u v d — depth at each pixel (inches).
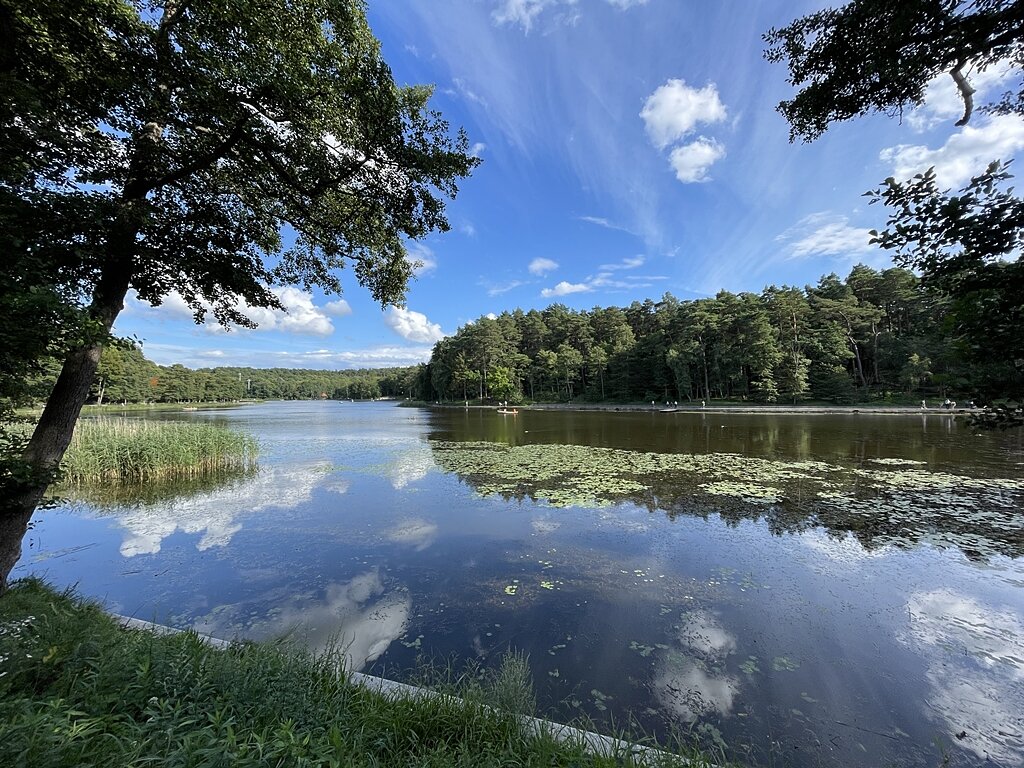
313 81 156.0
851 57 98.3
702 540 265.7
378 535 284.8
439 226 230.8
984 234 72.2
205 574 227.3
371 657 155.4
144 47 134.3
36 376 144.9
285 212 227.3
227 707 87.1
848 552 243.4
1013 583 205.3
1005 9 72.8
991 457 511.2
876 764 108.7
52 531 297.3
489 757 86.7
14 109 108.8
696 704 130.7
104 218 134.2
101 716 74.6
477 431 997.2
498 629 172.7
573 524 299.6
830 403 1459.2
